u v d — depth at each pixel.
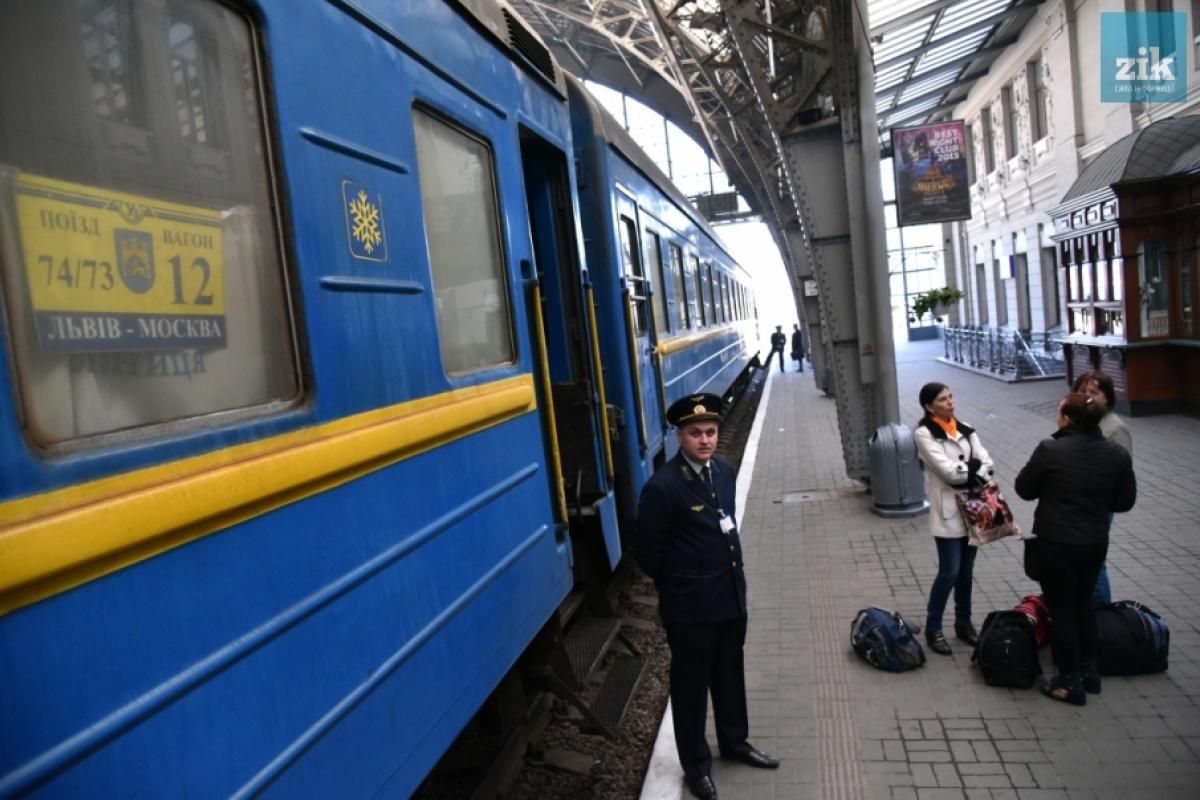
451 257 3.32
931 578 6.39
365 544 2.40
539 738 4.26
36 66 1.60
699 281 12.77
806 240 8.91
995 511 4.83
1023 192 21.73
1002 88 23.31
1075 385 4.93
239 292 2.06
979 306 28.89
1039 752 3.83
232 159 2.08
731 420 18.52
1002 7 18.39
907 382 21.23
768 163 17.83
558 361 5.33
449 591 2.91
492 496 3.37
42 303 1.56
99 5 1.75
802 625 5.70
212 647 1.78
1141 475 8.50
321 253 2.35
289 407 2.17
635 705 4.87
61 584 1.46
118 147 1.77
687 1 13.67
